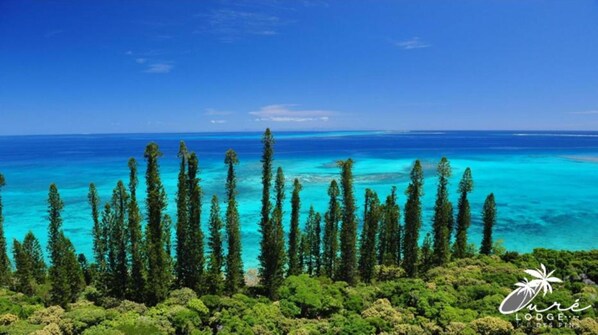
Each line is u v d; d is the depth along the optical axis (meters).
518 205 120.69
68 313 42.25
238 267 58.09
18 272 56.50
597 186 149.75
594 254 57.19
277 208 59.22
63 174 181.50
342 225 62.59
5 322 41.25
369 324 38.53
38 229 97.06
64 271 50.59
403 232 69.94
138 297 53.66
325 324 40.53
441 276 52.47
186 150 57.03
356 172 181.50
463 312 39.06
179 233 57.25
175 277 60.25
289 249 62.97
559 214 110.75
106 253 60.47
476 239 90.50
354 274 61.47
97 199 63.56
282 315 43.88
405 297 44.72
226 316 43.91
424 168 192.38
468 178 67.94
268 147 62.72
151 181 55.12
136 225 53.88
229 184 60.62
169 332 41.59
